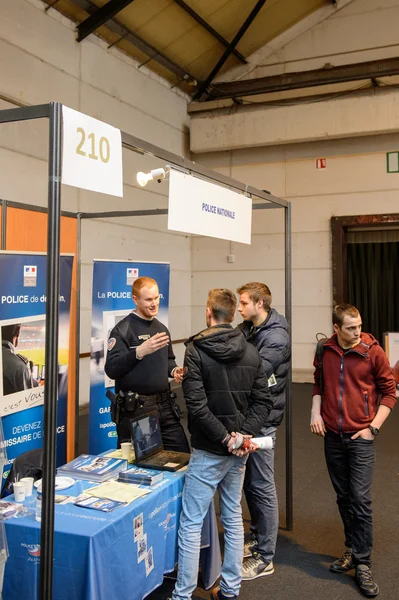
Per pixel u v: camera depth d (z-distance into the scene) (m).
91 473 2.26
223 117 8.05
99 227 6.45
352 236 8.20
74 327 3.63
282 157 8.11
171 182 2.11
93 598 1.69
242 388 2.12
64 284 3.22
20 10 5.26
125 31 6.52
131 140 1.84
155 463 2.38
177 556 2.22
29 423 2.91
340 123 7.42
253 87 7.89
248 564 2.55
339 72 7.42
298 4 7.41
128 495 2.04
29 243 4.34
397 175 7.49
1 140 5.05
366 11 7.55
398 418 5.89
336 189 7.82
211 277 8.64
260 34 7.74
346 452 2.52
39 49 5.50
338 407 2.49
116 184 1.73
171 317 8.19
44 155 5.56
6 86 5.11
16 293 2.84
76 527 1.76
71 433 3.56
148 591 2.01
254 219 8.31
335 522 3.20
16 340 2.85
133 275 3.94
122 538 1.85
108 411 3.83
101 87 6.46
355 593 2.40
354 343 2.49
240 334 2.15
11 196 5.18
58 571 1.74
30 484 2.12
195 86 8.24
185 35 7.05
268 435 2.51
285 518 3.26
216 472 2.10
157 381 2.79
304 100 7.63
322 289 7.95
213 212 2.43
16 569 1.85
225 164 8.44
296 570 2.62
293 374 8.09
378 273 8.10
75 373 3.60
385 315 8.09
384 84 7.25
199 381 2.06
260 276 8.31
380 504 3.45
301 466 4.28
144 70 7.31
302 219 8.02
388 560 2.69
